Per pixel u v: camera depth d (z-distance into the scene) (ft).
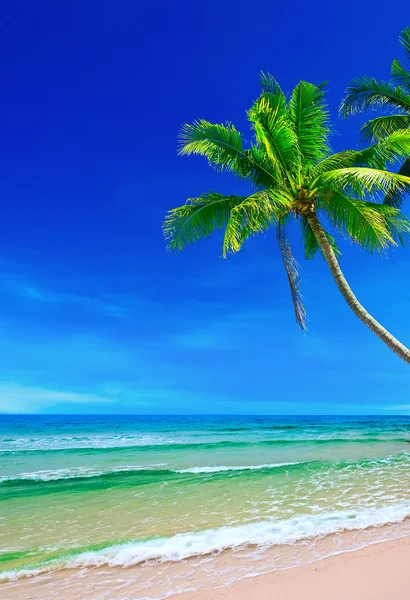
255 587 13.56
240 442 70.03
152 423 160.56
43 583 14.64
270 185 31.53
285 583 13.79
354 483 32.42
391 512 23.20
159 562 16.24
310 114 30.14
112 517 23.97
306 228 35.19
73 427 129.59
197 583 14.08
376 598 12.50
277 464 43.11
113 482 34.58
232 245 28.48
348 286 27.32
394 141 26.55
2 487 32.96
